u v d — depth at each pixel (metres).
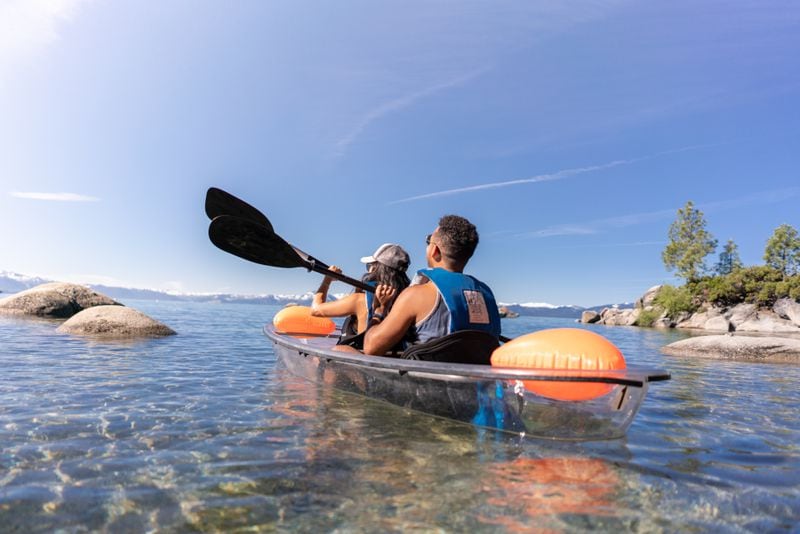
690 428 3.40
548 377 2.59
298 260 4.38
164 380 4.66
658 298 45.44
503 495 2.03
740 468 2.51
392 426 3.05
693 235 47.53
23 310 13.57
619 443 2.88
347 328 4.47
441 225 3.39
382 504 1.93
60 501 1.90
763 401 4.56
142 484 2.09
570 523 1.79
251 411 3.43
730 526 1.81
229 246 4.30
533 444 2.73
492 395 2.90
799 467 2.55
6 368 5.04
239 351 7.46
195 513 1.82
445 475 2.25
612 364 2.60
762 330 37.06
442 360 3.21
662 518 1.86
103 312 9.53
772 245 50.19
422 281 3.44
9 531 1.65
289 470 2.29
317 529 1.71
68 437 2.74
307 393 4.09
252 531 1.69
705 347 9.94
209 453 2.52
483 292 3.37
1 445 2.56
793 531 1.78
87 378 4.62
